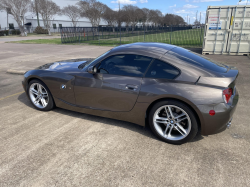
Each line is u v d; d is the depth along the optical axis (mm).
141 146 2750
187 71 2635
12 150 2670
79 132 3123
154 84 2719
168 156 2531
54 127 3281
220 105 2447
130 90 2863
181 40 22062
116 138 2951
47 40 25625
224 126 2582
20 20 37344
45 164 2400
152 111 2799
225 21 10602
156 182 2111
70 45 18484
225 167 2324
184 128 2766
